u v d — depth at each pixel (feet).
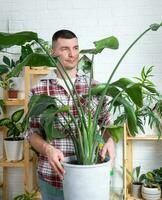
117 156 8.71
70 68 4.37
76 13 8.74
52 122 3.48
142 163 8.80
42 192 4.82
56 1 8.78
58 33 4.30
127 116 3.86
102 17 8.69
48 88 4.66
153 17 8.55
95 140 3.55
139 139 8.21
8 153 8.07
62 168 3.42
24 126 4.39
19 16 8.87
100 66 8.77
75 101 3.74
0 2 8.90
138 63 8.68
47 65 3.77
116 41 3.50
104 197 3.30
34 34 3.41
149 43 8.62
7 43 3.43
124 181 8.00
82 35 8.75
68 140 4.38
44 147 3.85
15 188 9.11
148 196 7.92
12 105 8.69
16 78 8.19
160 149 8.77
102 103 3.87
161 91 8.63
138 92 3.66
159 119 8.08
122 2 8.63
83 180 3.19
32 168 8.61
